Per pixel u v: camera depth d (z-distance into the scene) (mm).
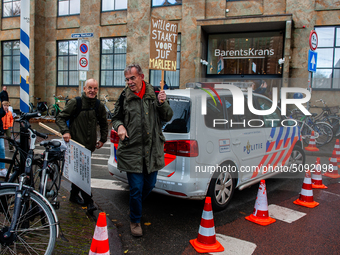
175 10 14031
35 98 17266
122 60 15844
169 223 3705
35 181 3287
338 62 11609
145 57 14906
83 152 3457
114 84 16141
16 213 2510
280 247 3127
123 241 3219
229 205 4316
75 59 17203
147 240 3256
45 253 2484
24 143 3230
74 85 17312
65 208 3875
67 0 16891
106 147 9062
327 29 11680
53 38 17375
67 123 4020
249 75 13172
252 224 3688
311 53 8500
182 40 13773
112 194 4730
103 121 4016
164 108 3244
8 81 19312
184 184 3570
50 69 17641
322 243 3225
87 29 16172
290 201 4543
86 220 3566
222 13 13055
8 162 3566
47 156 3309
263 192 3773
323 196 4777
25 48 3910
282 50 12672
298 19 11883
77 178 3658
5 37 18875
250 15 12625
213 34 13508
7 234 2463
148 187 3451
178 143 3648
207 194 3818
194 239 3232
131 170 3211
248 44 13102
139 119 3211
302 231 3510
